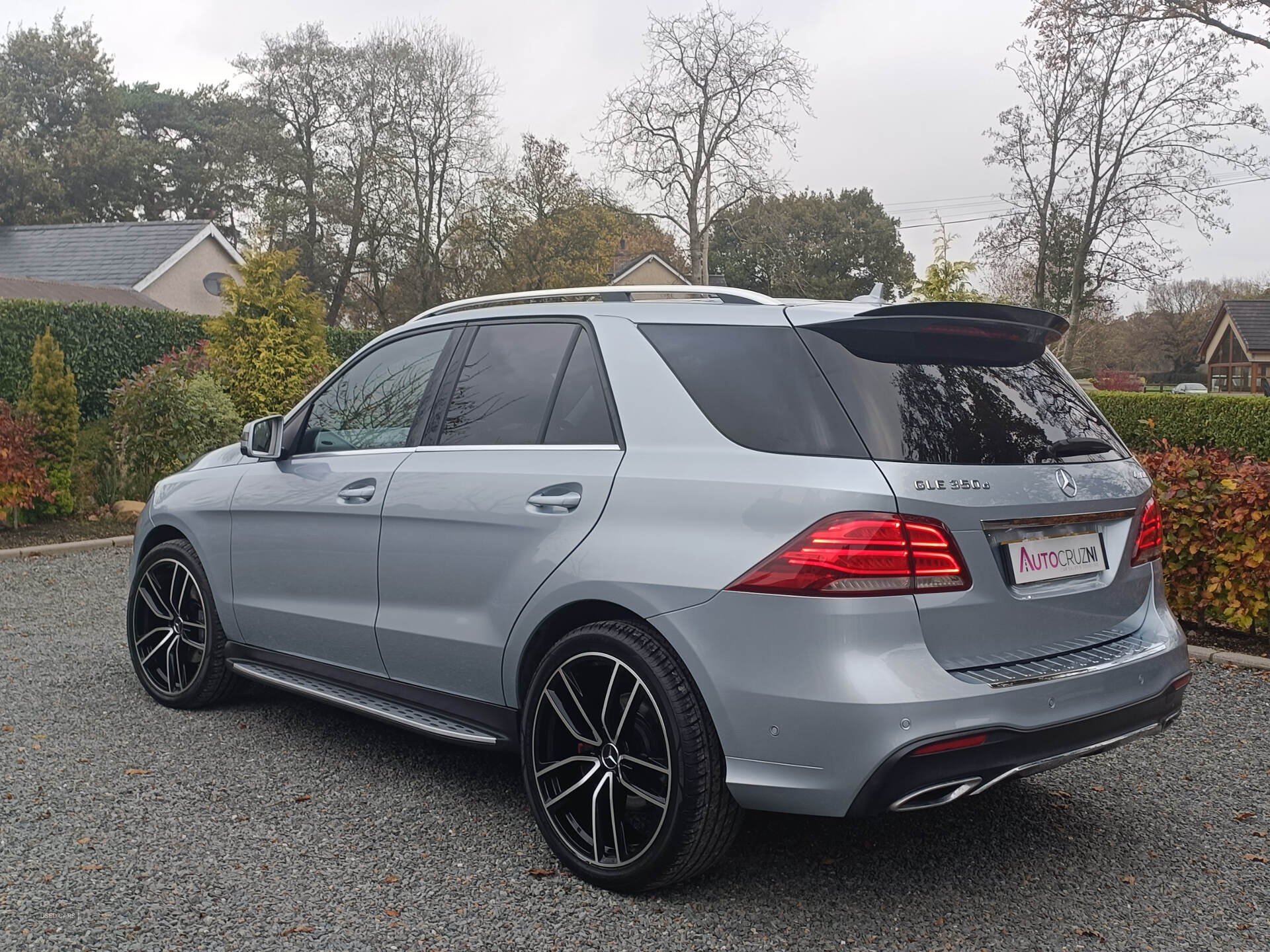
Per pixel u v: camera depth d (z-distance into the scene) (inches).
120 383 518.0
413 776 160.9
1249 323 2503.7
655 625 117.0
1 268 1311.5
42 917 114.3
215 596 184.9
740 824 118.4
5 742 173.8
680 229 1644.9
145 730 181.0
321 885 123.6
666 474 121.0
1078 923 118.0
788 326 121.7
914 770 105.3
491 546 136.7
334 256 1811.0
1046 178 1401.3
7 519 429.1
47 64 2193.7
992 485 114.3
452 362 156.4
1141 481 135.0
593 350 137.4
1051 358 138.5
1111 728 119.5
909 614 107.7
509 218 1750.7
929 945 112.4
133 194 2191.2
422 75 1702.8
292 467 172.9
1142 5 1229.1
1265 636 256.8
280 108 1840.6
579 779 127.8
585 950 110.0
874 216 2780.5
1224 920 119.0
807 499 109.9
